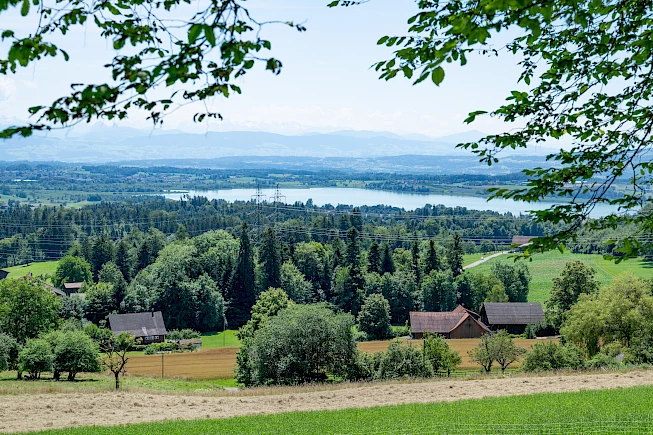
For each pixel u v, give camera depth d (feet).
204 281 297.74
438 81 17.12
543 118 28.17
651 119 26.13
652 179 26.20
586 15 19.66
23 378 139.03
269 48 16.17
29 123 14.60
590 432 57.21
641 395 77.41
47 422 75.15
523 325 266.77
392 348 130.31
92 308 283.79
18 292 192.34
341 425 69.46
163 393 98.78
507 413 69.72
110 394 95.35
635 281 155.12
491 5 15.69
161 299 292.61
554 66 27.25
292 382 126.93
